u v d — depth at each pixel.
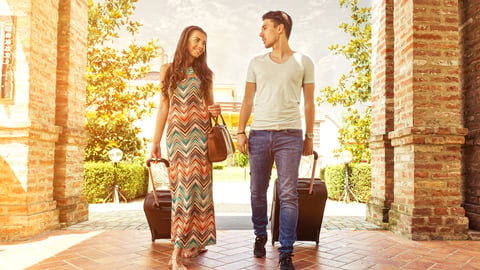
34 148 3.86
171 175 2.73
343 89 9.22
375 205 4.73
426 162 3.87
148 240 3.62
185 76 2.74
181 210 2.64
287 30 2.84
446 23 4.02
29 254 3.07
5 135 3.68
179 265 2.60
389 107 4.72
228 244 3.48
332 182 8.31
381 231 4.23
